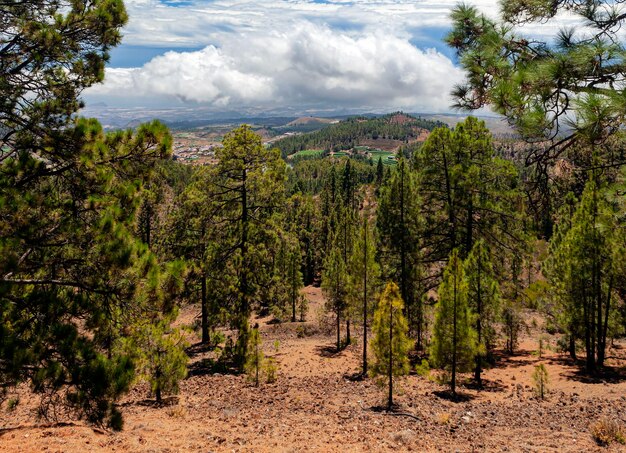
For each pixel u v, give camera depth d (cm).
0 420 980
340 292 2486
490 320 1831
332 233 6172
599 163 513
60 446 708
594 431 1020
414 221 2298
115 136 758
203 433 957
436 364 1578
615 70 421
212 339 2527
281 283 2253
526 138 484
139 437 862
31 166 685
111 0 816
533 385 1716
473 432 1084
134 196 775
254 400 1452
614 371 1864
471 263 1848
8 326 610
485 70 516
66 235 651
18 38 773
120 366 655
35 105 784
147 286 711
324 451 866
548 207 571
